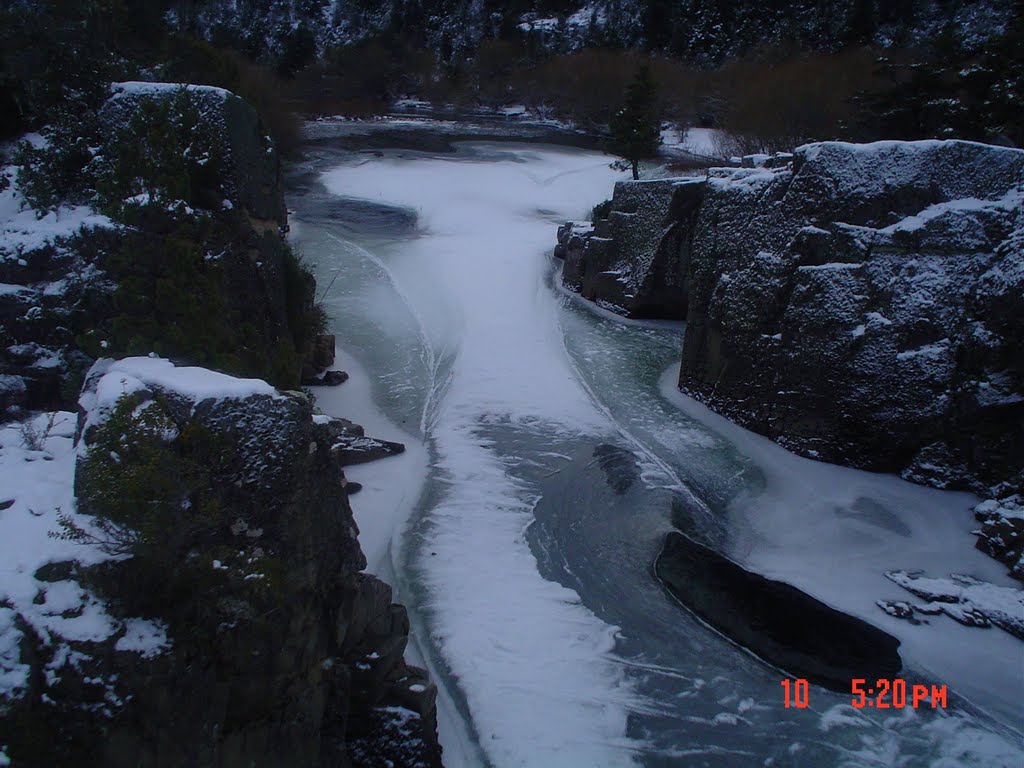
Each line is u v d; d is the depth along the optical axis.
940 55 25.83
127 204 9.50
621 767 6.83
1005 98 20.52
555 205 30.73
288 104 42.69
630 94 32.62
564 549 10.38
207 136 11.54
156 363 5.84
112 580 4.46
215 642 4.68
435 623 8.66
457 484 11.99
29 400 9.93
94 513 4.79
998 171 12.41
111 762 4.13
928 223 12.16
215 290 8.59
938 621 9.02
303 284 14.80
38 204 11.39
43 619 4.23
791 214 13.67
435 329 19.16
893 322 12.20
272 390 5.31
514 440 13.68
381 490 11.62
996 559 10.12
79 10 14.25
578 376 16.78
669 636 8.67
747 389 14.33
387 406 15.09
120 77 13.33
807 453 13.02
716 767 6.89
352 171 34.47
